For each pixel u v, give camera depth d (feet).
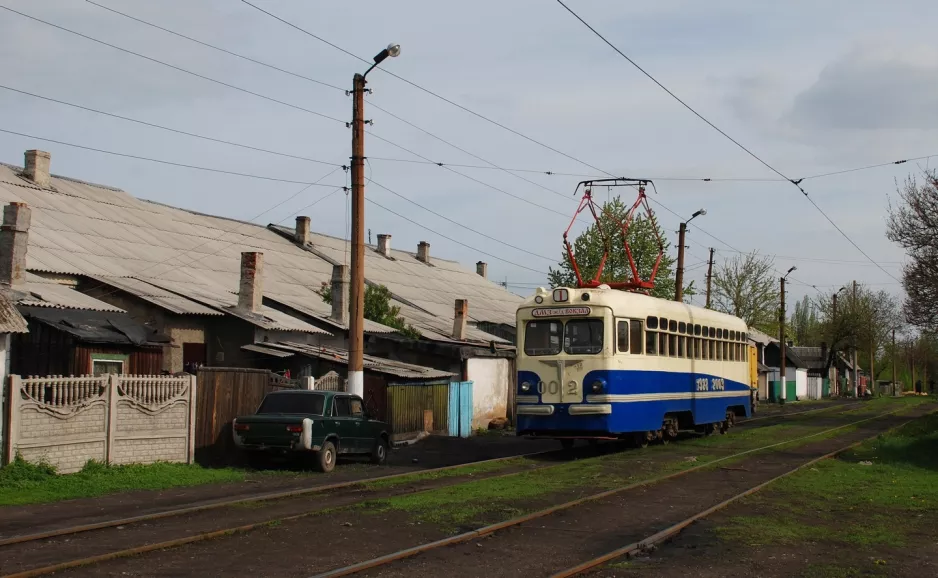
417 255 189.67
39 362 68.64
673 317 79.97
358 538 34.47
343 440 61.57
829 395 300.40
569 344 70.03
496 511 41.09
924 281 96.68
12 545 32.04
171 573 28.25
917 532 37.19
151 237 110.01
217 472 55.21
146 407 55.83
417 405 89.10
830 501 45.91
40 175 108.58
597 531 36.91
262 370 66.74
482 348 114.73
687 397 82.17
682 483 53.01
